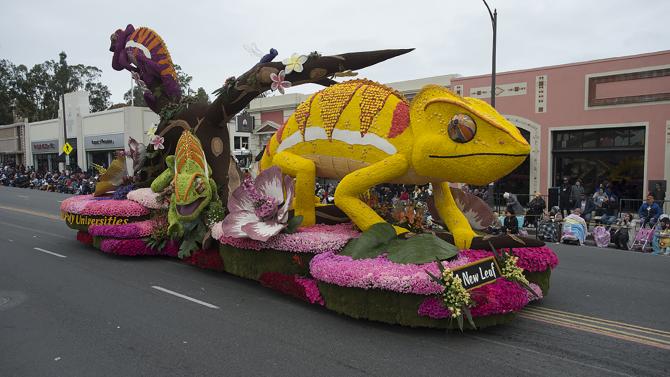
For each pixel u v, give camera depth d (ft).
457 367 12.64
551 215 41.57
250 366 12.72
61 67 177.17
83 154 110.32
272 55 23.52
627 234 35.29
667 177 48.78
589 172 54.29
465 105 15.88
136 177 31.24
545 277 18.71
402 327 15.57
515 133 15.62
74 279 22.49
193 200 23.99
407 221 19.60
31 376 12.22
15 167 124.57
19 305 18.40
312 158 19.93
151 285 21.35
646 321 16.94
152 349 13.93
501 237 16.25
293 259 18.47
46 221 44.16
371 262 15.79
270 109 83.97
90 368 12.67
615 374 12.37
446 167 16.33
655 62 48.83
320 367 12.62
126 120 96.68
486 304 14.55
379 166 17.46
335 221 21.11
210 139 26.58
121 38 30.91
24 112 179.22
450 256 15.37
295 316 16.84
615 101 51.21
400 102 18.15
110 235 26.91
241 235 19.21
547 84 55.31
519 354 13.60
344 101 18.80
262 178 19.66
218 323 16.17
